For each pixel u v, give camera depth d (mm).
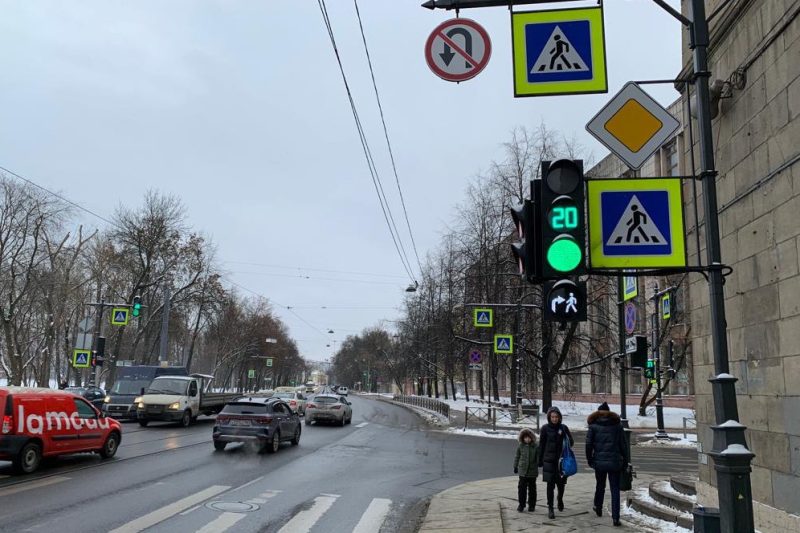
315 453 17688
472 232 33812
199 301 50469
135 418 28812
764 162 7406
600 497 9336
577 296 5336
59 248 43406
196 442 19250
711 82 8914
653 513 9094
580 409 40844
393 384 133625
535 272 5391
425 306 50062
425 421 34594
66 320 47469
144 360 52781
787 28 6934
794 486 6695
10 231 40906
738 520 4371
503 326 31906
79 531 7785
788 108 6906
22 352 43031
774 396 7113
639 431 30016
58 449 13070
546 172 5328
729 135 8297
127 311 33688
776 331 7102
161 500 9945
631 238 5641
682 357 30734
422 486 12398
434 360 54656
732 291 8180
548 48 6195
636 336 13344
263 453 17219
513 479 13445
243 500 10242
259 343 82062
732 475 4441
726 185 8375
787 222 6906
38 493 10156
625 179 5727
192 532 7969
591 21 6176
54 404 13188
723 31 8422
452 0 6121
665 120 6199
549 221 5262
